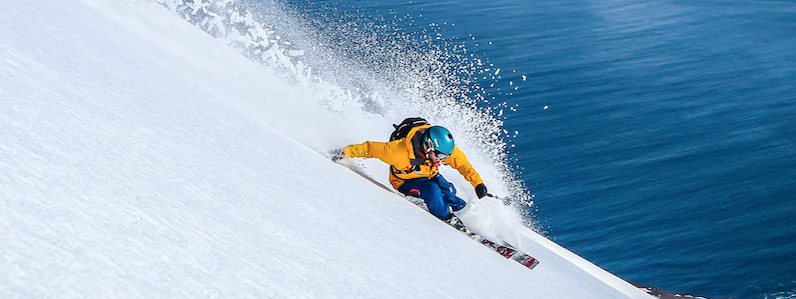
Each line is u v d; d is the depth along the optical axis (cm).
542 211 1577
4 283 106
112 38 423
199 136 281
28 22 334
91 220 146
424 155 413
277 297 160
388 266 242
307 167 342
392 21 3619
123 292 125
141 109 274
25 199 138
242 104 445
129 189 175
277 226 214
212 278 150
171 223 168
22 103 200
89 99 247
